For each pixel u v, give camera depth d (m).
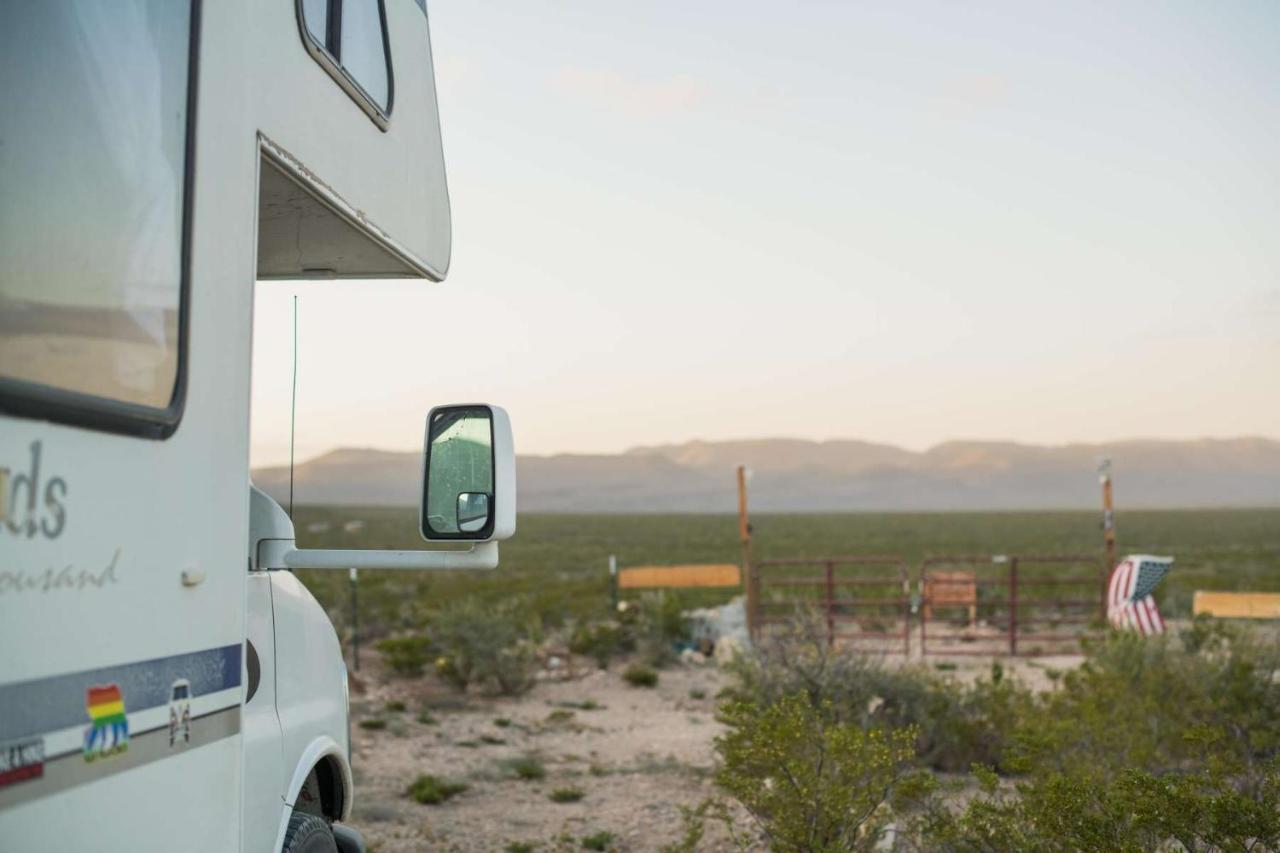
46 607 2.15
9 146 2.09
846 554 65.94
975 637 19.78
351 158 3.66
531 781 10.30
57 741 2.19
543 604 24.83
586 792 9.88
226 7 2.88
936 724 10.20
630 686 16.02
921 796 6.70
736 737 7.03
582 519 172.25
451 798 9.65
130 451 2.43
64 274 2.22
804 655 11.04
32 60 2.16
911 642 19.48
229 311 2.86
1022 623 21.59
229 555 2.86
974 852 5.89
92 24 2.34
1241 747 8.45
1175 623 17.47
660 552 70.56
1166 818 5.01
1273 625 18.39
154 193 2.54
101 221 2.34
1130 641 11.70
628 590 31.44
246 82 2.97
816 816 6.52
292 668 3.89
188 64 2.69
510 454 3.79
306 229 3.91
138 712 2.45
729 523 145.75
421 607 24.69
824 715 9.86
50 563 2.16
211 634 2.76
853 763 6.55
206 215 2.76
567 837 8.27
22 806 2.09
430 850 8.09
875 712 10.44
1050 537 93.62
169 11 2.62
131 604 2.43
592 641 18.28
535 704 14.60
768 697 10.69
